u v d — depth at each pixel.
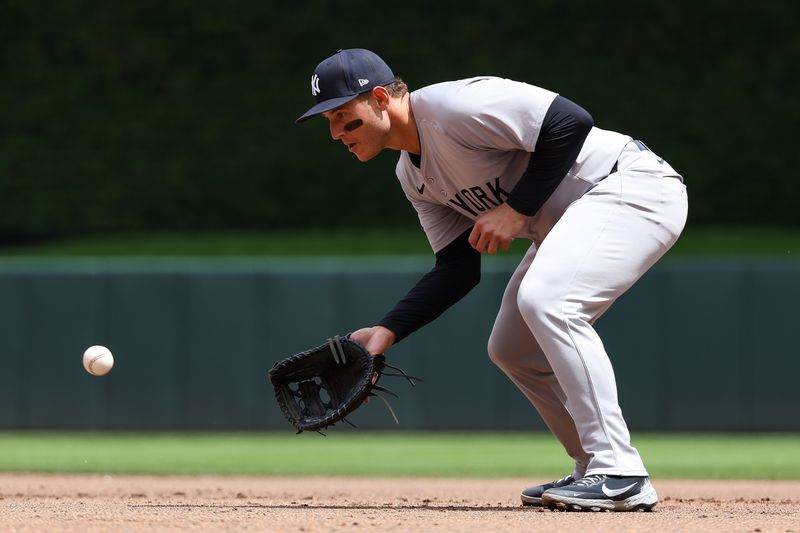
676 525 11.48
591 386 12.51
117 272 35.31
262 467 26.17
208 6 46.84
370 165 46.16
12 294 35.41
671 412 33.94
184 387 35.16
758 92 45.72
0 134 46.69
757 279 33.78
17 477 23.33
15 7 46.91
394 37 46.53
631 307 34.09
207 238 45.91
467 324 34.41
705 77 45.91
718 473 24.38
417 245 44.38
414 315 13.60
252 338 35.03
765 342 33.72
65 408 35.28
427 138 12.66
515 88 12.36
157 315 35.28
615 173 12.95
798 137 45.56
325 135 46.44
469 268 13.88
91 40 46.81
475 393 34.31
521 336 13.92
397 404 34.62
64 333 35.28
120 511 13.45
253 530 10.91
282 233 46.12
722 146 45.72
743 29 45.91
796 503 16.52
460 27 46.44
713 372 33.84
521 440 33.38
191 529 11.00
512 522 11.59
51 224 46.41
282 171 46.31
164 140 46.56
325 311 34.91
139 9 46.91
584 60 46.19
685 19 46.00
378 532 10.73
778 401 33.69
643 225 12.76
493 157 12.69
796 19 45.72
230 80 46.69
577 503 12.55
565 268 12.52
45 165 46.56
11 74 46.75
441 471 25.20
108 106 46.72
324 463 27.12
